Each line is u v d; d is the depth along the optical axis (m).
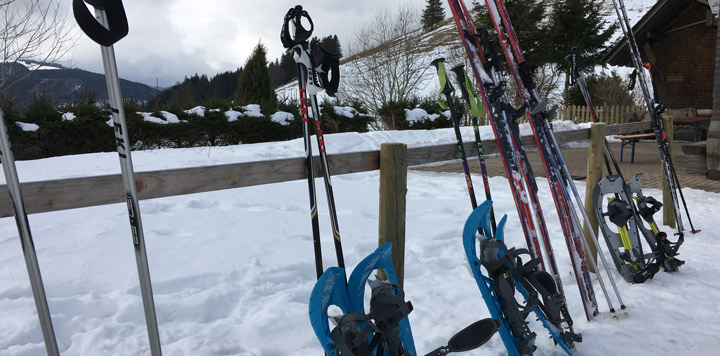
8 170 1.39
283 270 3.40
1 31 8.15
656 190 6.26
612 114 15.48
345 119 13.73
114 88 1.39
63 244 3.79
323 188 6.43
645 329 2.63
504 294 2.07
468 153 3.04
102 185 1.74
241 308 2.86
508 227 4.61
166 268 3.28
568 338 2.31
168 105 11.06
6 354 2.27
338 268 1.81
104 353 2.33
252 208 5.26
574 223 2.83
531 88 2.81
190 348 2.35
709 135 7.04
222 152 9.38
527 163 2.66
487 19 17.92
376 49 19.92
